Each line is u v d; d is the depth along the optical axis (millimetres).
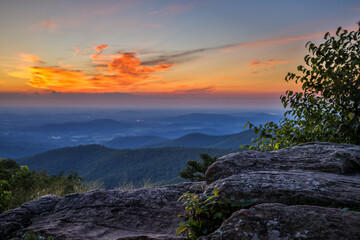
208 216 2268
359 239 1483
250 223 1811
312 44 4293
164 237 2424
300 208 1866
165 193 3809
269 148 4973
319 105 4402
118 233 2971
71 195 3934
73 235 2924
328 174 2732
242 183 2455
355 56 3932
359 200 2080
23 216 3492
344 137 4309
